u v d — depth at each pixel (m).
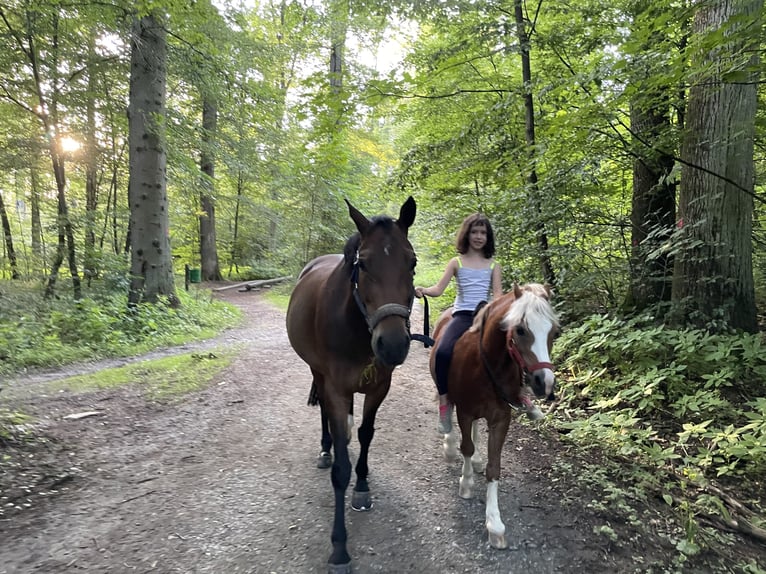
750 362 4.12
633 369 4.75
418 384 6.20
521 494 3.29
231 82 9.84
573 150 5.84
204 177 11.87
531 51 7.45
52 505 3.02
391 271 2.50
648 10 4.11
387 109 7.96
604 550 2.67
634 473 3.38
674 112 6.46
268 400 5.39
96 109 10.41
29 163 10.36
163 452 3.92
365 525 2.92
